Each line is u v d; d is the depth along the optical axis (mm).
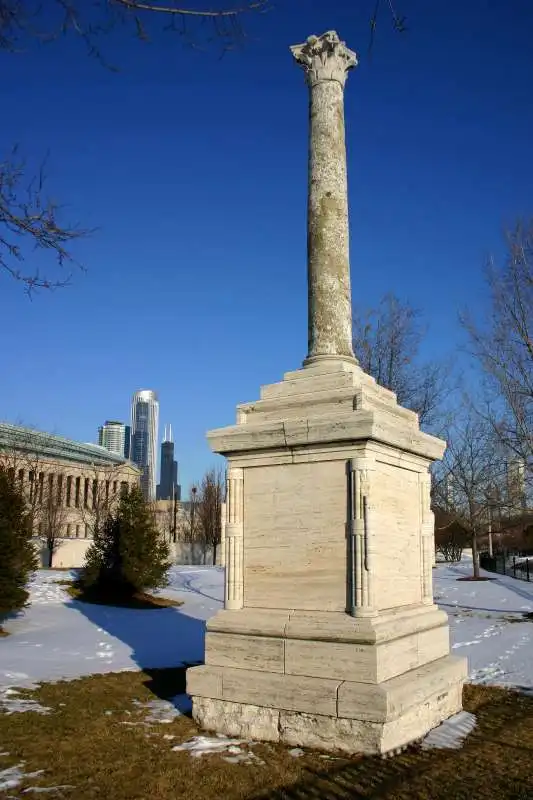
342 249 10195
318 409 9094
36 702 9695
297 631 8242
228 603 9047
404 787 6492
